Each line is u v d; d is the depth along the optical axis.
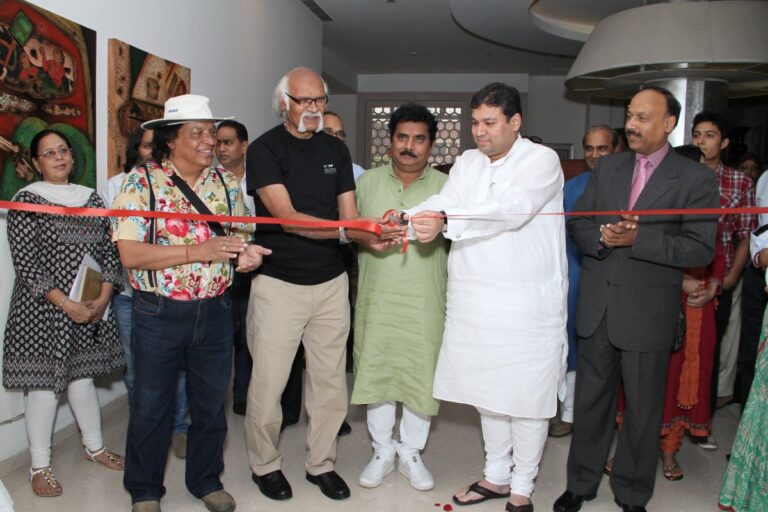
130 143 2.79
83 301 2.42
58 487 2.46
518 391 2.20
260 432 2.39
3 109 2.44
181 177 2.12
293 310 2.32
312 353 2.45
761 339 2.07
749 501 2.05
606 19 5.04
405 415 2.57
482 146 2.21
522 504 2.32
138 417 2.14
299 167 2.29
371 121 9.89
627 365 2.22
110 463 2.69
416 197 2.48
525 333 2.20
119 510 2.35
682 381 2.66
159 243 2.06
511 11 5.95
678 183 2.15
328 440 2.48
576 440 2.37
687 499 2.53
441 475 2.70
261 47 5.16
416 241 2.41
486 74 9.59
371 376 2.46
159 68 3.55
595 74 5.16
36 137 2.46
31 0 2.58
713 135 2.95
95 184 3.02
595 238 2.23
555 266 2.27
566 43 7.11
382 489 2.55
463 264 2.29
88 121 2.95
